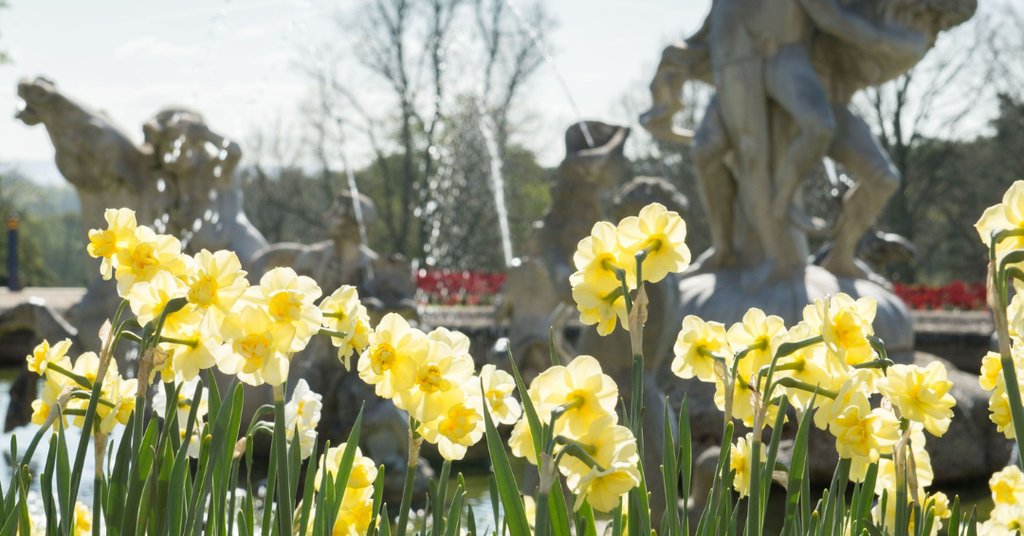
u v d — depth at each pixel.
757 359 1.80
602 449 1.49
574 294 1.73
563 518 1.48
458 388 1.65
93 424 1.89
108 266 1.69
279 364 1.62
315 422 2.04
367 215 9.08
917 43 10.87
